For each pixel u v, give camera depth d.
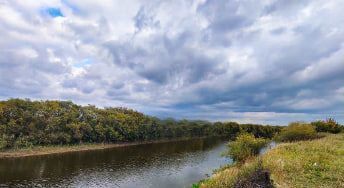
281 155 24.53
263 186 17.59
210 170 49.28
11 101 83.31
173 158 67.75
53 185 40.94
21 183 41.38
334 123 74.94
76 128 89.12
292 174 17.81
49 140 81.81
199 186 24.19
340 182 15.91
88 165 57.09
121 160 64.56
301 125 61.25
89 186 40.91
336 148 28.59
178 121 145.50
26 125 80.62
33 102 91.31
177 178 44.97
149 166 56.66
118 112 125.12
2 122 76.94
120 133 106.94
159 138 127.38
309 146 30.00
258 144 45.59
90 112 105.38
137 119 120.44
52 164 57.06
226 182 20.58
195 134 151.12
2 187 38.91
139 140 116.50
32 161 59.69
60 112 93.12
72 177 46.16
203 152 80.12
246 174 21.08
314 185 15.64
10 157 63.78
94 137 96.62
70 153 74.31
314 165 19.62
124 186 40.78
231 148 46.72
